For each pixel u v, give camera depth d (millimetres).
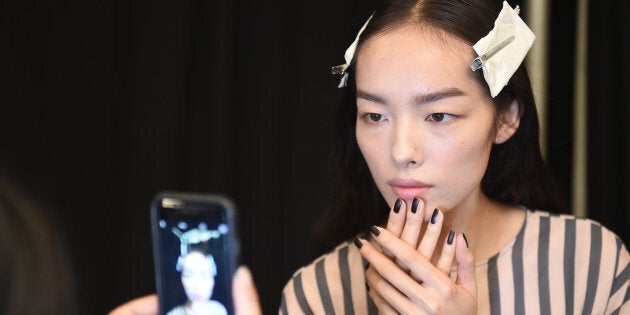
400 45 1218
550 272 1365
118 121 2084
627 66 2018
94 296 2090
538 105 1908
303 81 2145
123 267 2119
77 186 2064
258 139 2156
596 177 2098
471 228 1368
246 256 2184
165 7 2055
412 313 1227
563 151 2111
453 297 1227
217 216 893
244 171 2168
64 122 2053
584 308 1367
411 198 1254
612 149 2084
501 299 1353
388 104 1223
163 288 905
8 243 689
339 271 1401
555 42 2088
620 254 1388
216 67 2088
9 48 2020
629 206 2043
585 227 1396
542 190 1431
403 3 1259
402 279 1241
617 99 2064
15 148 2035
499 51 1230
